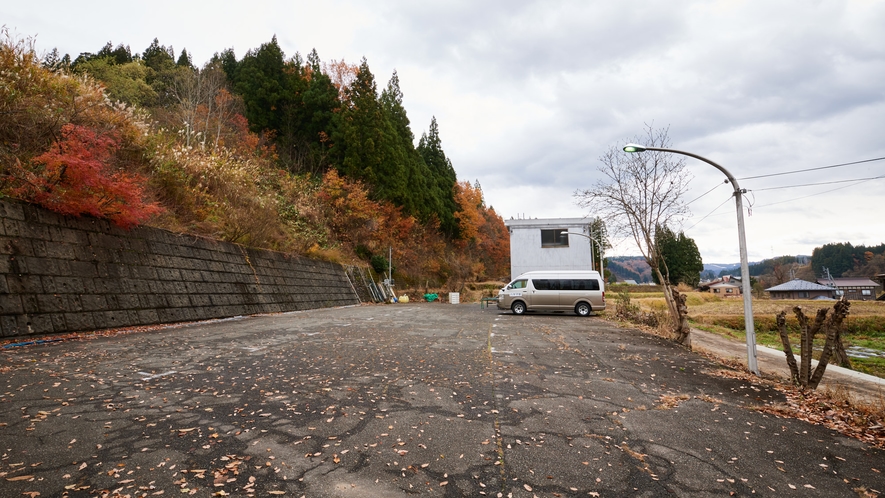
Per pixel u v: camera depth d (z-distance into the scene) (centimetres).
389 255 3631
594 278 2070
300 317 1692
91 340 934
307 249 2609
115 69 2897
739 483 341
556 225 3195
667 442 425
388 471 343
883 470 377
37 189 1012
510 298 2120
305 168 3619
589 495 313
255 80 3666
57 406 473
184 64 4319
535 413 506
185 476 322
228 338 1025
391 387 603
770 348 1355
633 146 840
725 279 8988
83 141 1143
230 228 1889
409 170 4156
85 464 336
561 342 1084
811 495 326
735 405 570
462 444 404
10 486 297
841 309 655
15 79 1197
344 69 4484
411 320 1631
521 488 321
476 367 757
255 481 318
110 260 1192
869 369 1135
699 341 1434
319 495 302
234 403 507
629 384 668
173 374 641
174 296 1388
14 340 877
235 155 2853
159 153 1616
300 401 524
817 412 553
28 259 973
